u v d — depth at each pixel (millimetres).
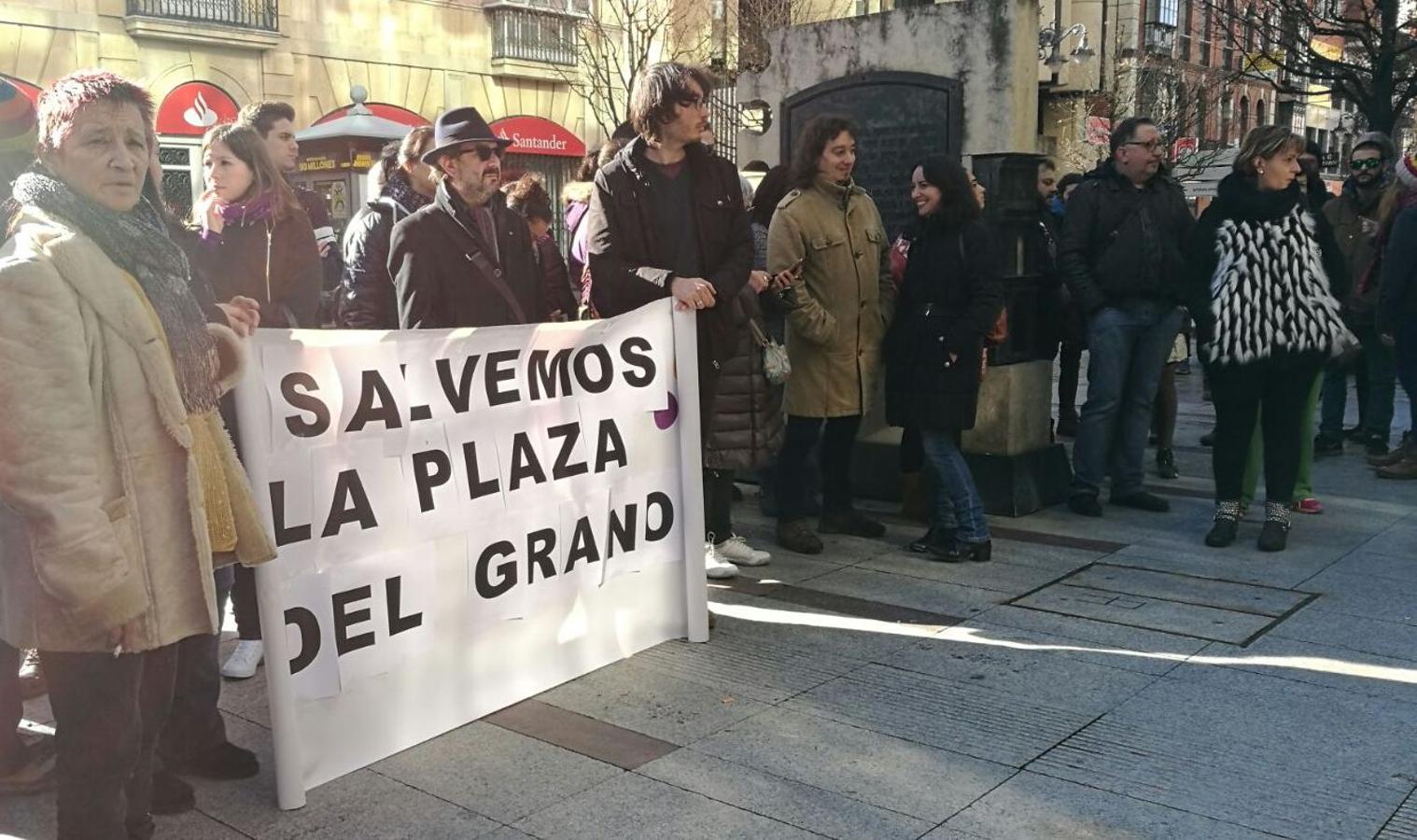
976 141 6082
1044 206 7617
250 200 3855
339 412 3133
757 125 6945
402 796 3064
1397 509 6203
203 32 16969
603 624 3945
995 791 3074
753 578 4992
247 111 4680
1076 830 2871
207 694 3135
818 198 5125
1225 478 5480
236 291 3820
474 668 3518
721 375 4871
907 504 5973
